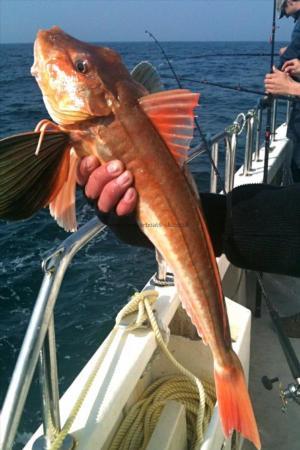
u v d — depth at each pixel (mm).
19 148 443
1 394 1775
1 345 2035
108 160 463
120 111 457
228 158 1245
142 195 465
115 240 2895
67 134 470
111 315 2195
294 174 1703
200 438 674
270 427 943
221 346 488
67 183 496
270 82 1468
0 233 3121
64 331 2104
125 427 705
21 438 1485
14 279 2555
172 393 762
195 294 479
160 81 542
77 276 2510
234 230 504
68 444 557
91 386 640
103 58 470
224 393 490
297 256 493
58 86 465
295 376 844
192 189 478
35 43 484
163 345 727
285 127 2279
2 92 9742
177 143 466
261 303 1237
